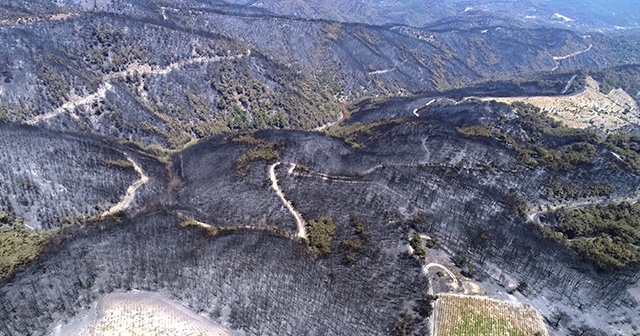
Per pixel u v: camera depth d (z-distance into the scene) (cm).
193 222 10994
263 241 10162
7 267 8906
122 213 12131
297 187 12988
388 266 9612
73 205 13088
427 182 13075
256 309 8231
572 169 14050
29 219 12225
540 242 10762
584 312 8912
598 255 10050
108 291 8488
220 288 8638
